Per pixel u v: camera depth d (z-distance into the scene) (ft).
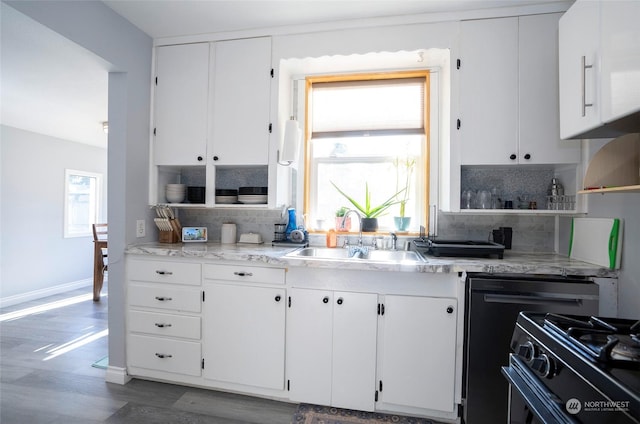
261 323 5.95
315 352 5.72
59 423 5.36
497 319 5.05
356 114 7.74
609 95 3.68
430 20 6.26
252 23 6.75
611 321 2.92
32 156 12.98
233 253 6.03
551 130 5.89
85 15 5.75
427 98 7.33
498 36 6.05
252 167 7.91
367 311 5.55
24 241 12.67
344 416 5.63
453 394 5.31
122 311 6.58
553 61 5.88
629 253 4.65
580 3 4.33
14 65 7.48
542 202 6.88
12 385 6.50
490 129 6.08
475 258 5.98
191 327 6.26
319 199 8.19
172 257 6.37
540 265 5.19
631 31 3.27
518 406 2.94
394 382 5.48
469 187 7.18
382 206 7.66
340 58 6.87
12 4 4.67
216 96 7.14
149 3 6.09
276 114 6.90
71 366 7.32
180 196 7.66
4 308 11.72
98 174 15.90
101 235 14.21
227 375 6.10
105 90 9.00
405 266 5.28
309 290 5.74
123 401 5.98
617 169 4.64
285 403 6.00
